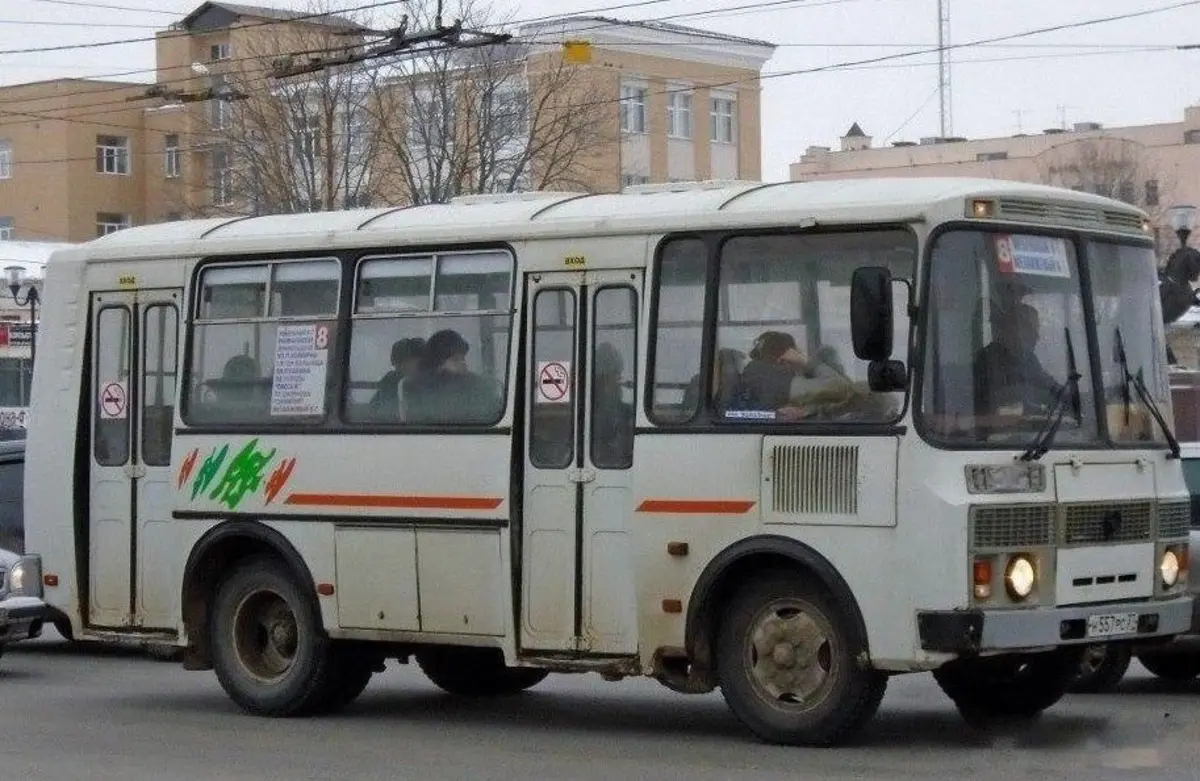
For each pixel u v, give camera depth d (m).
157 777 10.88
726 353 11.38
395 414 12.73
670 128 57.47
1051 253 11.27
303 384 13.20
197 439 13.64
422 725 12.95
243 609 13.60
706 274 11.48
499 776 10.69
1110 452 11.26
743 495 11.20
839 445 10.88
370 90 44.19
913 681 15.32
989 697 12.62
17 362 46.16
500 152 45.22
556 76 44.88
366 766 11.17
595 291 11.91
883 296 10.52
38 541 14.40
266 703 13.38
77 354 14.28
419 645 13.16
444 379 12.53
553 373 12.02
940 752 11.15
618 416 11.78
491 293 12.35
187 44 63.78
